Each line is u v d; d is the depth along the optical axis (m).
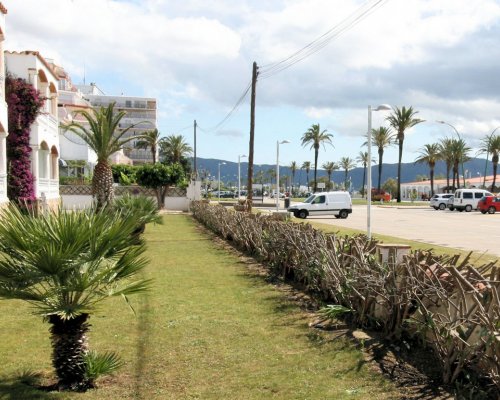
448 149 61.56
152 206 15.52
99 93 105.81
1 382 4.40
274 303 7.30
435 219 30.27
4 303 7.35
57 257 3.84
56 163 27.38
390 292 5.27
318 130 75.81
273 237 10.01
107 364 4.54
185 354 5.16
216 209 19.84
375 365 4.71
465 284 4.25
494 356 3.80
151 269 10.53
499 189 71.44
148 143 64.75
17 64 20.39
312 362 4.86
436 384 4.25
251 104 24.08
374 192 71.06
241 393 4.17
